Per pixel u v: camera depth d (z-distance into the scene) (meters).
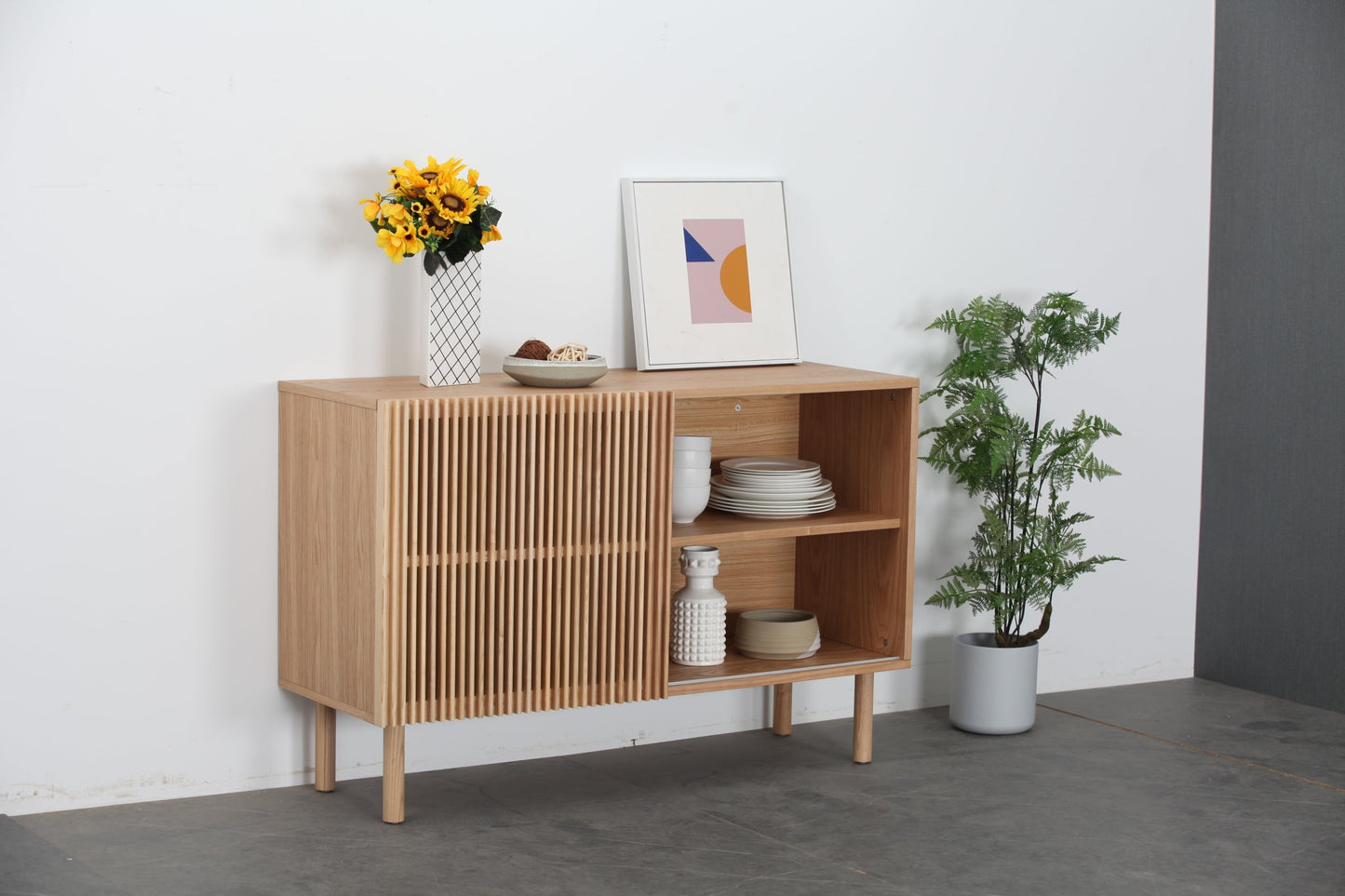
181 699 3.45
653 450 3.43
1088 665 4.74
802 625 3.84
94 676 3.35
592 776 3.73
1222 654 4.83
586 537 3.38
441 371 3.40
